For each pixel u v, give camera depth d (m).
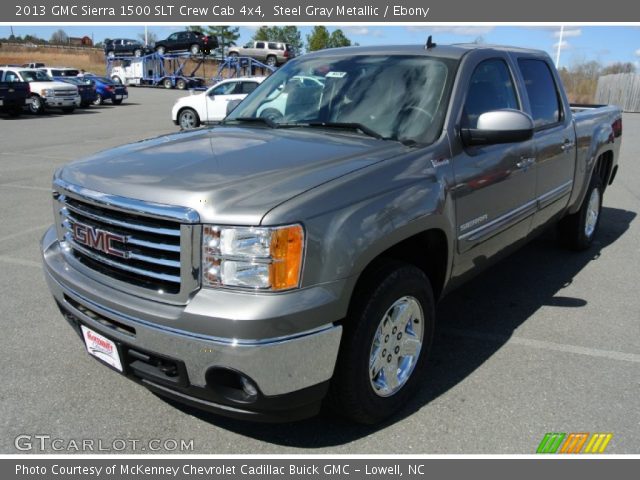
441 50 3.80
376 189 2.75
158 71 43.78
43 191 8.62
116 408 3.15
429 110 3.40
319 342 2.48
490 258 3.92
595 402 3.27
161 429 3.00
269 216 2.37
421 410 3.18
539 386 3.43
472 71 3.66
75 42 90.38
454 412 3.16
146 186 2.59
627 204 8.45
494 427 3.04
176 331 2.44
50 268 3.05
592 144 5.46
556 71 4.95
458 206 3.31
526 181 4.12
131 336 2.60
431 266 3.43
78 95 24.94
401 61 3.75
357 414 2.88
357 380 2.75
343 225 2.54
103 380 3.42
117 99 29.53
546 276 5.32
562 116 4.89
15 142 14.90
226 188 2.51
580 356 3.80
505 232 3.96
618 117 6.35
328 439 2.95
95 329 2.76
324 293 2.48
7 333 3.97
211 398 2.52
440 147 3.24
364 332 2.71
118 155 3.12
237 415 2.55
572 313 4.49
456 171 3.29
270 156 2.95
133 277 2.67
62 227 3.10
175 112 18.41
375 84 3.67
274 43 41.28
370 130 3.41
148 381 2.68
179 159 2.94
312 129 3.57
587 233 5.98
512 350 3.88
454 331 4.15
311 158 2.90
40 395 3.25
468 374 3.56
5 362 3.59
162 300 2.53
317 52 4.38
